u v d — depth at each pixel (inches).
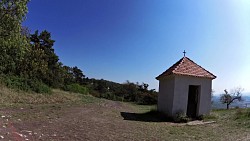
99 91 2202.3
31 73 1106.1
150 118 730.2
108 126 494.9
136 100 1959.9
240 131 482.6
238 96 1651.1
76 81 2246.6
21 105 669.3
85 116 612.7
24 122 433.7
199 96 741.3
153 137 416.8
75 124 472.1
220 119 678.5
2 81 871.7
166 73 786.2
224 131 495.5
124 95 2121.1
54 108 690.8
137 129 490.6
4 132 334.3
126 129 478.9
